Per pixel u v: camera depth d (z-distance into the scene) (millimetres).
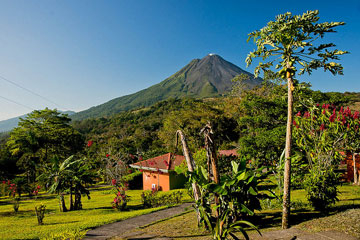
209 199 7516
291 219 7207
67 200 18859
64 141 41656
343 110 11797
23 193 26000
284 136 14523
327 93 17734
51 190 13688
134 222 9172
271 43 6242
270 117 17469
